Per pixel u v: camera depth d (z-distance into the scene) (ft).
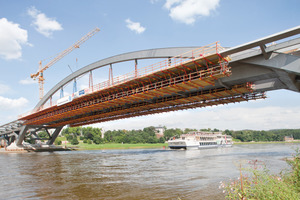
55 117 222.69
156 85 129.29
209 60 98.84
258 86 116.78
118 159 155.63
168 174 86.17
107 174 88.89
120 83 134.00
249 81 108.37
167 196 54.29
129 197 54.24
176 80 119.55
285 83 102.42
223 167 101.24
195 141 282.97
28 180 77.97
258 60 88.38
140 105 169.89
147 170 98.27
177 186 64.85
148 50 137.59
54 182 73.87
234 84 115.03
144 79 125.29
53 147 312.29
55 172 95.91
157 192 58.34
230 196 32.76
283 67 82.17
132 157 172.24
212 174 83.35
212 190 59.00
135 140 555.69
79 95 170.71
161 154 202.49
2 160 155.53
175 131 645.10
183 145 272.51
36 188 65.41
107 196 55.62
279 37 74.69
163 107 173.47
